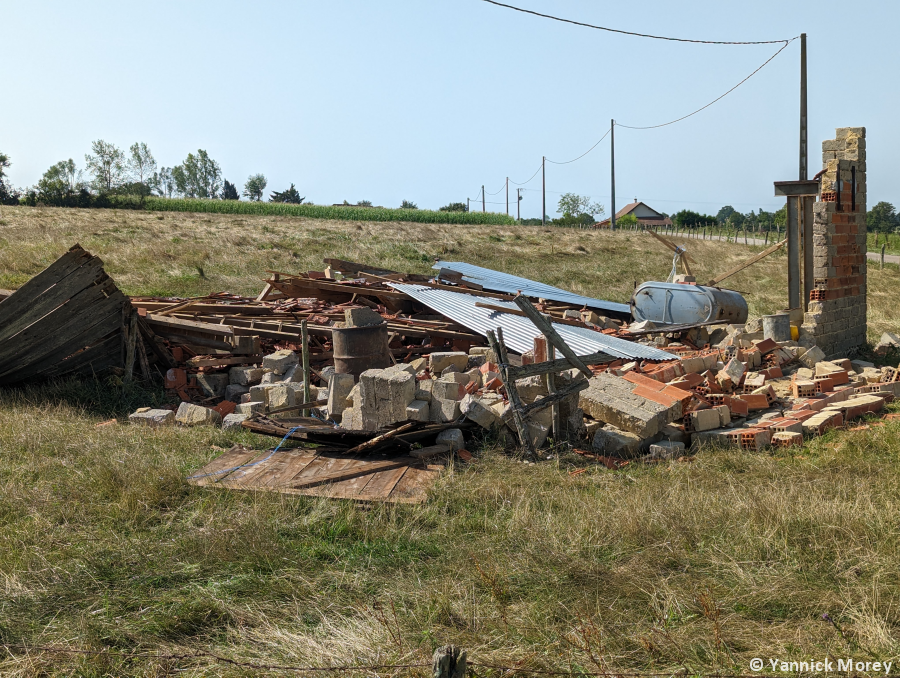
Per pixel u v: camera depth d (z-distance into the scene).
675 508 6.19
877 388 10.91
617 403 8.96
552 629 4.48
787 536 5.56
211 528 6.09
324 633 4.53
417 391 8.90
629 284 29.53
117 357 12.00
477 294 16.66
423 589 5.07
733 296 15.41
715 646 4.18
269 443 8.90
